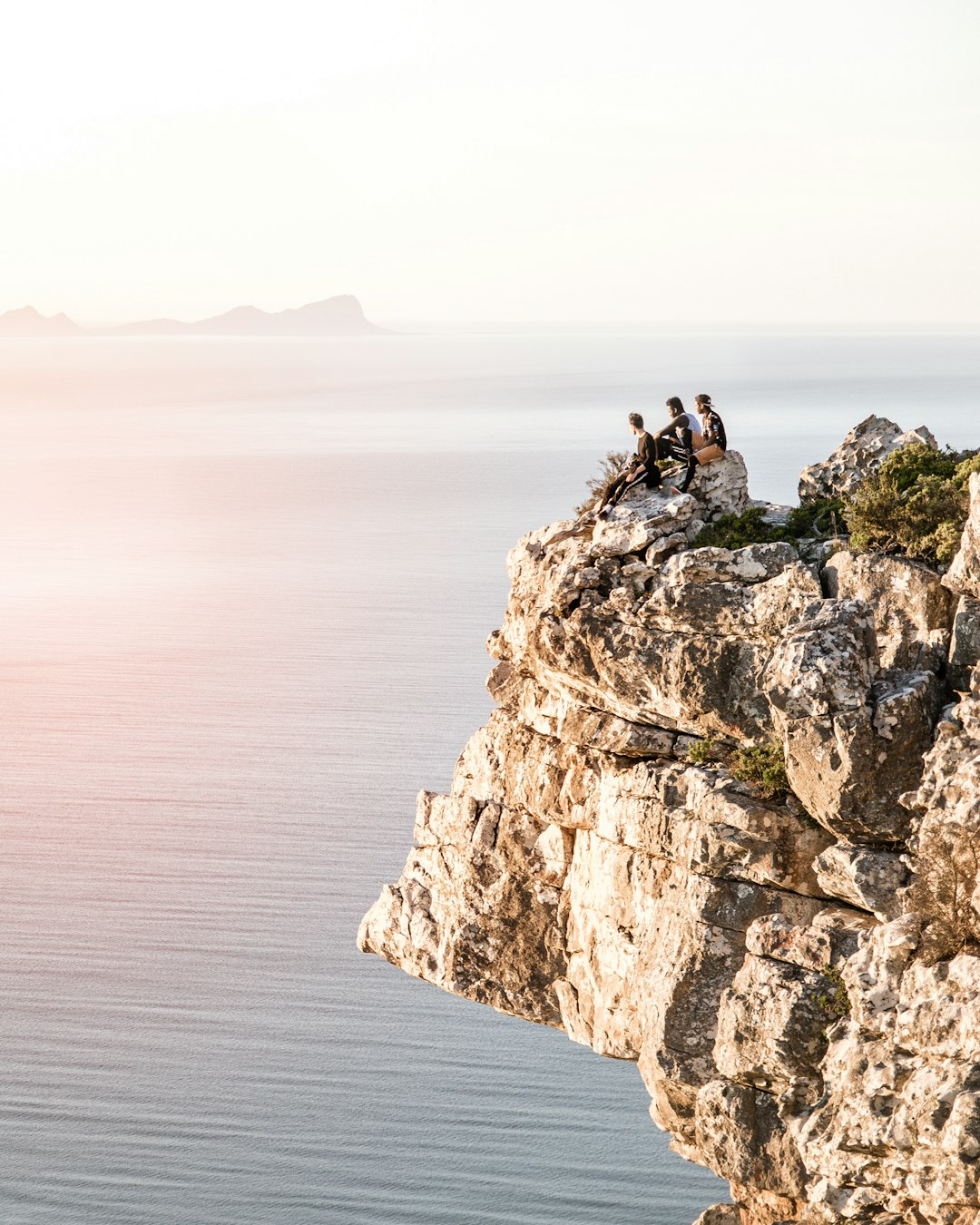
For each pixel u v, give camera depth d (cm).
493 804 2438
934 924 1648
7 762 10750
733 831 1912
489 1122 5938
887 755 1780
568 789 2255
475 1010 7131
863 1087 1639
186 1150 5788
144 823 9419
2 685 13088
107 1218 5350
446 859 2533
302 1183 5569
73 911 8069
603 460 2461
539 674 2312
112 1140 5900
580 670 2170
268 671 13588
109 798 9919
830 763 1788
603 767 2195
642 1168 5634
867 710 1778
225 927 7875
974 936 1611
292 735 11394
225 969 7431
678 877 2022
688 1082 1923
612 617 2130
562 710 2297
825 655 1792
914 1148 1565
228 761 10706
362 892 8388
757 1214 1870
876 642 1858
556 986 2336
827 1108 1703
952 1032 1561
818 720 1794
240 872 8625
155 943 7694
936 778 1720
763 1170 1816
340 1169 5638
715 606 2023
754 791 1944
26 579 19038
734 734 2009
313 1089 6306
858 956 1705
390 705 12256
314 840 9106
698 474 2262
